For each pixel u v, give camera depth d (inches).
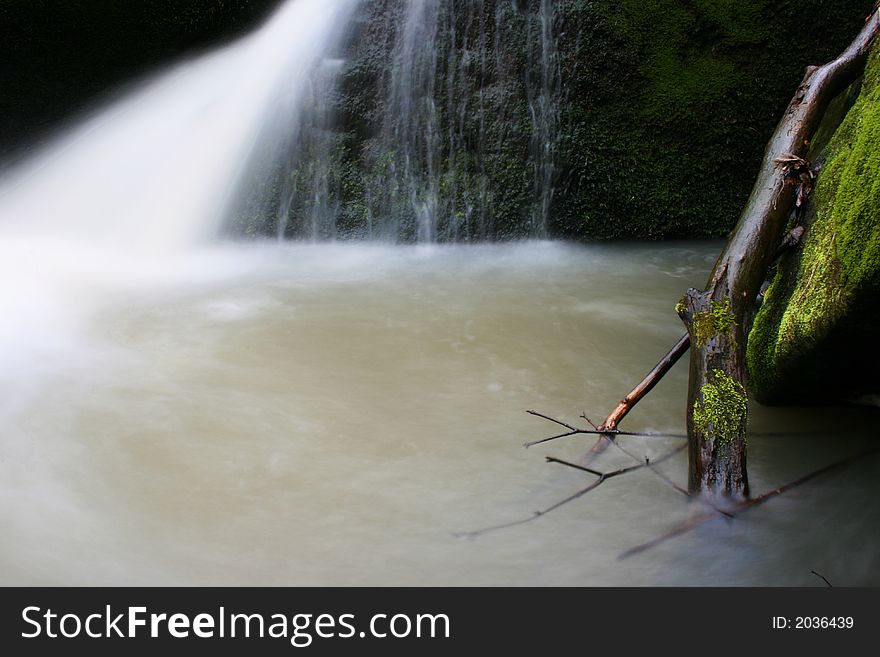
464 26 277.6
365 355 182.4
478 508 125.1
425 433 147.2
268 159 287.3
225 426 149.8
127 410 155.6
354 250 275.3
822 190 156.6
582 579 109.9
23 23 303.7
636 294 227.5
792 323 142.0
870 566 112.0
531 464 136.8
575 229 279.6
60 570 111.9
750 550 115.2
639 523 121.3
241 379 169.8
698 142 278.1
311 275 245.4
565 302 219.6
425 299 221.6
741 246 153.0
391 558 114.0
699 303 144.3
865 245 123.8
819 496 127.0
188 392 163.5
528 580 109.7
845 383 147.0
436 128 279.1
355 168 282.7
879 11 178.5
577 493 128.1
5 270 243.0
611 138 275.9
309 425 150.1
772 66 276.1
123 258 264.8
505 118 276.7
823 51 276.1
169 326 200.1
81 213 298.5
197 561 113.7
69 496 128.5
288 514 123.7
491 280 239.9
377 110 283.0
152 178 298.4
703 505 122.0
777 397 154.9
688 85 275.1
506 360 179.6
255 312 210.8
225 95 303.4
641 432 146.8
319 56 289.1
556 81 274.4
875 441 144.3
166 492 129.5
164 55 319.0
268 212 283.7
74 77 315.9
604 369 175.0
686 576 110.5
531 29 273.9
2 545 116.6
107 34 313.3
